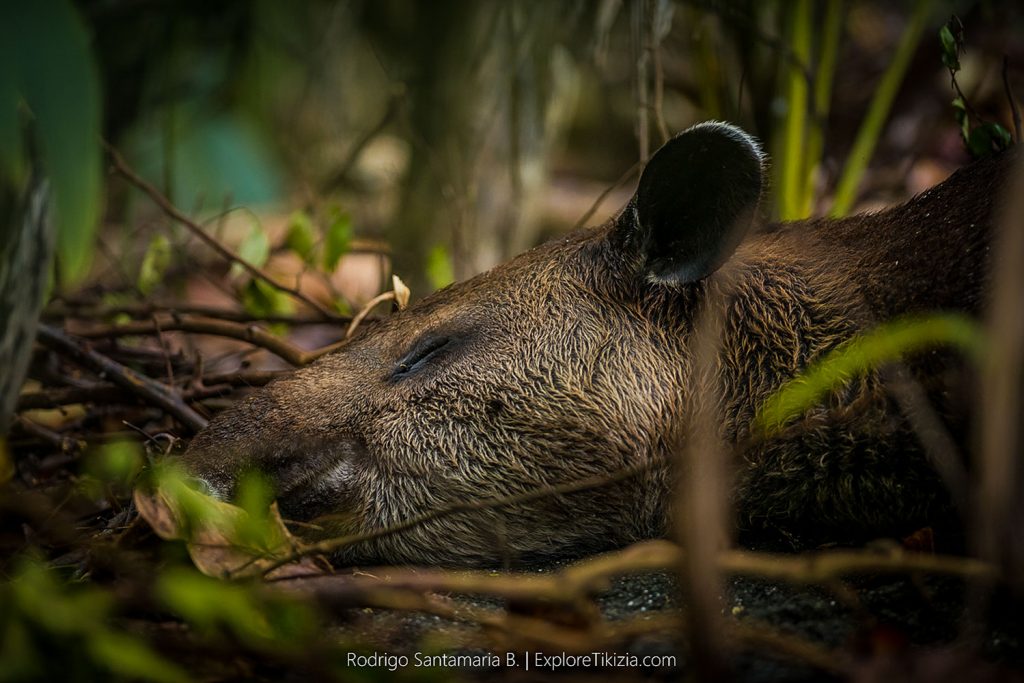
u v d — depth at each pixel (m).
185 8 12.67
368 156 15.82
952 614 4.81
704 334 5.37
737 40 10.37
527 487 5.88
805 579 4.26
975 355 5.03
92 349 7.29
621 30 12.54
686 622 4.02
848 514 5.77
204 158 14.38
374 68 16.30
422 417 5.98
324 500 6.00
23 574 4.90
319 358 6.95
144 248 11.52
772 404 5.78
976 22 13.73
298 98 16.06
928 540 5.30
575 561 5.95
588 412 5.92
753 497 5.87
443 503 5.90
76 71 5.28
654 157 5.86
